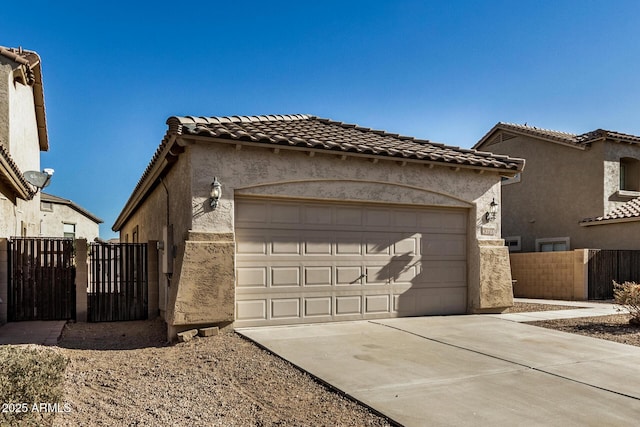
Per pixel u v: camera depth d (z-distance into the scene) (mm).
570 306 14086
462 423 4750
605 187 19453
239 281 9484
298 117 12914
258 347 8062
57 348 8375
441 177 11492
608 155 19672
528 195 22516
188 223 9125
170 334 8852
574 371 6637
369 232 10859
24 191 13758
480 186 12008
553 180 21422
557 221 21094
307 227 10203
